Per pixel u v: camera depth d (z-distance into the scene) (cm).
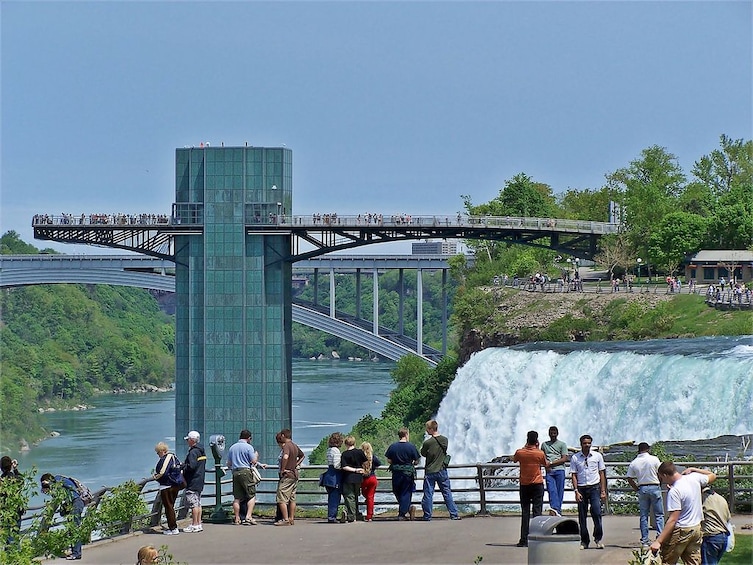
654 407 12444
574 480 5759
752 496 6631
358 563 5628
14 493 5544
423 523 6650
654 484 5681
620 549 5666
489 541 6056
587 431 13575
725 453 9312
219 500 6956
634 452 8981
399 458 6794
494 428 15412
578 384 14112
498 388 15525
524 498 5928
